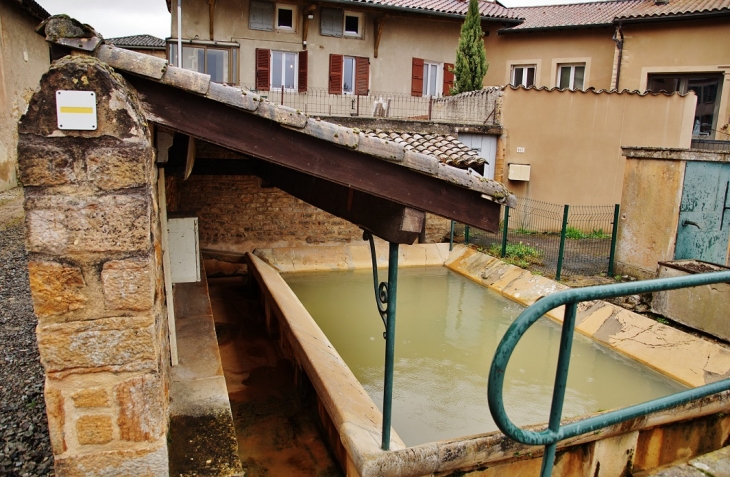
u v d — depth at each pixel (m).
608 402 5.71
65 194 2.28
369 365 6.50
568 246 11.43
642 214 8.11
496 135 13.23
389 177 2.97
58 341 2.38
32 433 3.42
